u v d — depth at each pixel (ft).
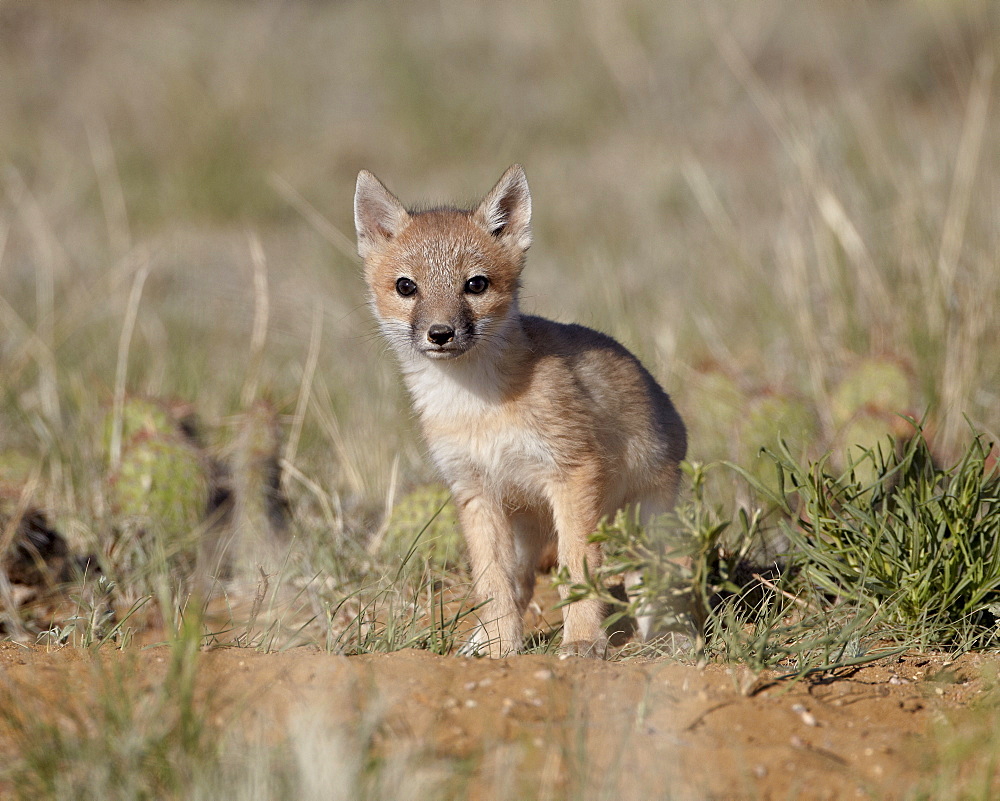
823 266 45.16
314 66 100.89
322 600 27.35
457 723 18.98
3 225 62.54
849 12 92.84
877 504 26.32
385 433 39.83
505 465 27.68
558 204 73.15
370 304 31.42
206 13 113.70
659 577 22.56
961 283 42.60
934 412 35.35
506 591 27.76
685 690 20.54
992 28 82.28
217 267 63.36
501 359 27.30
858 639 22.90
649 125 85.66
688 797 16.39
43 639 27.30
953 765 17.69
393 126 90.74
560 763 17.53
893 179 50.44
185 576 30.99
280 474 34.53
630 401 29.01
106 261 60.64
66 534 33.27
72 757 16.94
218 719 18.81
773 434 34.22
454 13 109.50
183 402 37.91
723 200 65.10
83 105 91.91
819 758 18.08
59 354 46.06
